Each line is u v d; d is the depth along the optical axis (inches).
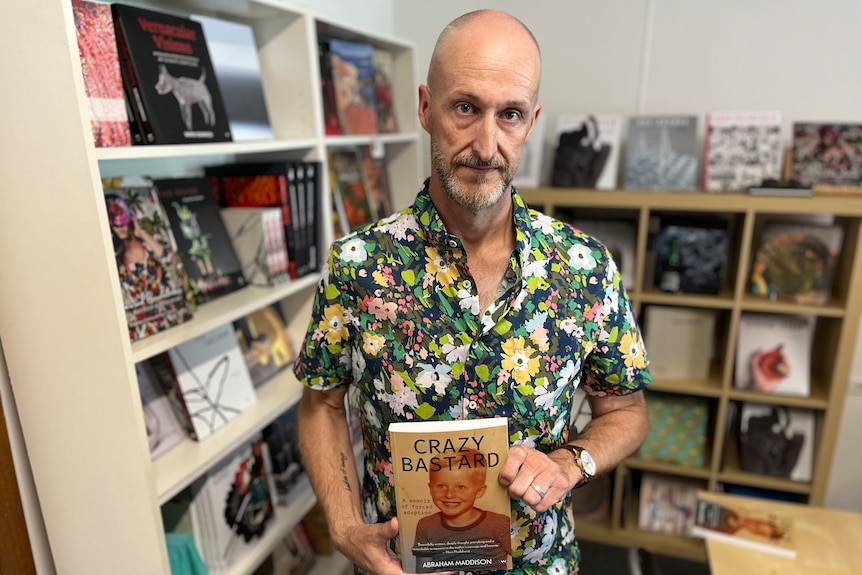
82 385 43.2
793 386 83.5
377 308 37.9
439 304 37.3
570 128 87.4
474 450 33.3
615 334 39.9
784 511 66.0
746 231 77.4
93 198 38.3
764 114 81.1
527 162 88.5
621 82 91.0
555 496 35.0
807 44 82.4
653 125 84.7
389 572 35.3
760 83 85.4
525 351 37.4
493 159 33.3
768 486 86.7
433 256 37.5
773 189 76.1
